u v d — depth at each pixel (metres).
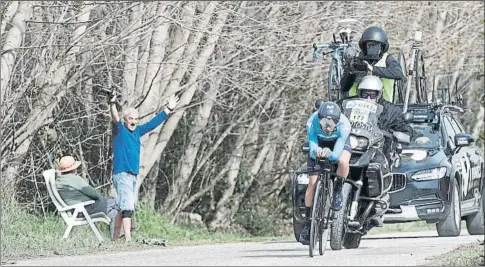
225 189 70.31
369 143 37.28
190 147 65.38
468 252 34.94
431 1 73.19
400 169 47.72
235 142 69.56
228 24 57.19
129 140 45.03
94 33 52.62
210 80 58.66
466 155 51.44
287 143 72.50
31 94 52.47
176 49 55.12
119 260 34.88
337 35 63.75
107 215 46.28
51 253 39.34
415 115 50.91
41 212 54.53
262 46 57.53
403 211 47.56
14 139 52.56
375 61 43.06
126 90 55.12
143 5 53.16
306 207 35.97
